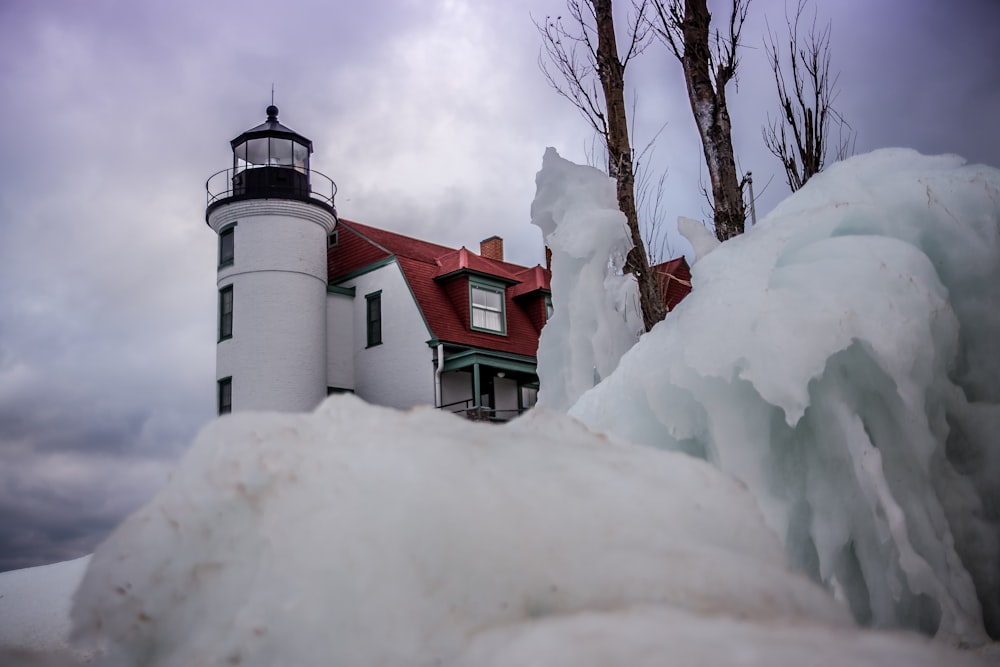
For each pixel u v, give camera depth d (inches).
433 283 882.8
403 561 56.5
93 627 63.5
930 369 125.2
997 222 138.0
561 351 230.7
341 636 54.1
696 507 68.1
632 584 57.2
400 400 845.2
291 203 837.2
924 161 156.2
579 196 232.2
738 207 304.3
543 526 60.7
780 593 59.3
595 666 44.3
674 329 147.6
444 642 52.7
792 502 134.4
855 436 124.8
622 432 156.7
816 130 389.1
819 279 132.2
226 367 818.2
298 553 58.4
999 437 130.9
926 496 124.8
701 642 46.7
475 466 64.6
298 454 67.2
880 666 45.9
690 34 319.3
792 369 123.1
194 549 63.8
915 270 129.7
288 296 821.9
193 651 57.7
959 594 117.7
